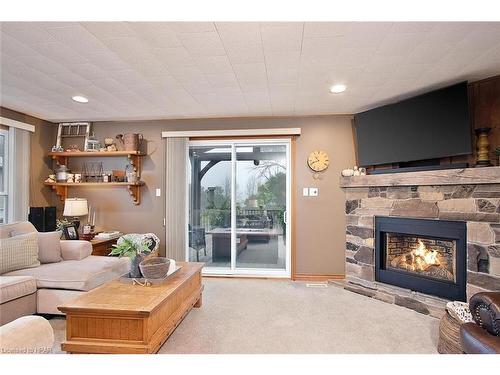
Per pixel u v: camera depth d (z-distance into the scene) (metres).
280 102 3.31
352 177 3.52
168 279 2.27
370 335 2.27
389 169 3.29
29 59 2.27
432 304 2.67
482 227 2.40
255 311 2.73
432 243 2.99
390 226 3.17
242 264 4.05
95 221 4.12
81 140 4.16
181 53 2.18
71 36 1.94
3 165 3.55
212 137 3.97
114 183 3.84
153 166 4.06
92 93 3.02
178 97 3.14
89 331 1.73
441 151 2.78
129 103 3.34
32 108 3.52
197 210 4.14
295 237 3.81
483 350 1.35
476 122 2.75
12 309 2.20
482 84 2.71
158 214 4.05
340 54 2.19
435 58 2.25
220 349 2.05
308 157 3.80
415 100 2.97
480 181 2.41
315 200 3.78
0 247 2.51
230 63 2.34
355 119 3.62
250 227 4.06
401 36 1.94
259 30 1.87
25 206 3.66
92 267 2.68
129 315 1.68
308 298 3.09
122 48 2.10
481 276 2.39
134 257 2.28
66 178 3.97
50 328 1.21
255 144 4.04
